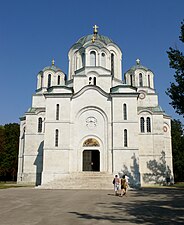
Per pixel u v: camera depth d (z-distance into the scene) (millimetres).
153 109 57094
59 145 45688
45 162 45094
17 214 16312
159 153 54438
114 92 47469
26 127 56000
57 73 61531
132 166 44469
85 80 51188
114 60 57844
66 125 46469
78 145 46656
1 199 24750
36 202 22516
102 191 35156
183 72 31312
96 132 46969
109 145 46094
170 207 19750
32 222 13742
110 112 47344
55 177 44438
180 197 27484
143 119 56125
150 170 53781
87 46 53812
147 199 25453
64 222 13781
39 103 59625
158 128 55531
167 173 57000
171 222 13953
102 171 45312
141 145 54906
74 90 50750
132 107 46750
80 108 47750
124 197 27312
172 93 31375
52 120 46625
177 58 31281
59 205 20656
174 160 71812
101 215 16031
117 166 44594
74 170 45625
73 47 57906
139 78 61750
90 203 22016
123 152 45062
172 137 73938
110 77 51438
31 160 54719
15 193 31266
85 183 41094
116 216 15711
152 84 62312
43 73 61375
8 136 79812
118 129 46000
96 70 52594
